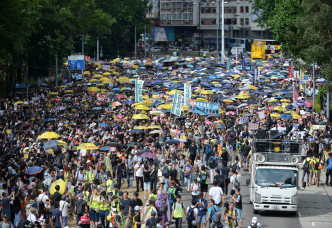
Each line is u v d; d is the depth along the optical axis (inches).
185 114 4239.7
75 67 7682.1
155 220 1829.5
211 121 3796.8
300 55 3740.2
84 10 7047.2
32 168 2252.7
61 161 2623.0
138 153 2484.0
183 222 2164.1
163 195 1980.8
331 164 2812.5
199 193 2026.3
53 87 6776.6
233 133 3390.7
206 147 3021.7
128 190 2687.0
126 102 4776.1
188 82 5856.3
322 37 3250.5
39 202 2034.9
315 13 3282.5
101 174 2361.0
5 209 2006.6
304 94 5708.7
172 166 2416.3
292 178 2279.8
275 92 5226.4
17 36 3720.5
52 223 1958.7
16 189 2055.9
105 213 2016.5
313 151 2864.2
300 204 2500.0
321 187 2815.0
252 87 5531.5
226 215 1867.6
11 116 4237.2
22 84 5979.3
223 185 2357.3
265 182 2274.9
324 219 2251.5
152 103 4692.4
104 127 3575.3
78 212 1998.0
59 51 7229.3
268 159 2308.1
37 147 2881.4
